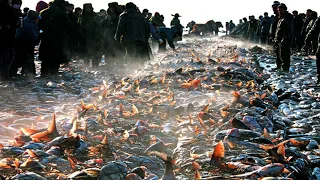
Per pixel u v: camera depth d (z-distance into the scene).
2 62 13.69
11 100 10.54
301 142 6.80
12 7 13.18
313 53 29.69
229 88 12.11
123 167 4.79
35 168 5.02
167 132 7.15
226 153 5.88
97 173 4.77
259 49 31.52
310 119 9.10
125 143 6.49
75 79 15.23
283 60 19.42
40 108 9.48
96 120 7.45
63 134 6.60
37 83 13.73
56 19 15.90
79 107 8.44
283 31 19.39
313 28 17.50
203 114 7.93
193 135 6.90
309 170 5.72
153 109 8.67
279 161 5.55
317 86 14.48
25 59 15.57
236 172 5.20
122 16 17.36
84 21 19.97
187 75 14.21
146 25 17.70
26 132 6.31
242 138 6.39
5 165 5.07
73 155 5.63
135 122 7.80
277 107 10.48
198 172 4.80
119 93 10.63
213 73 14.62
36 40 15.46
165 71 14.99
